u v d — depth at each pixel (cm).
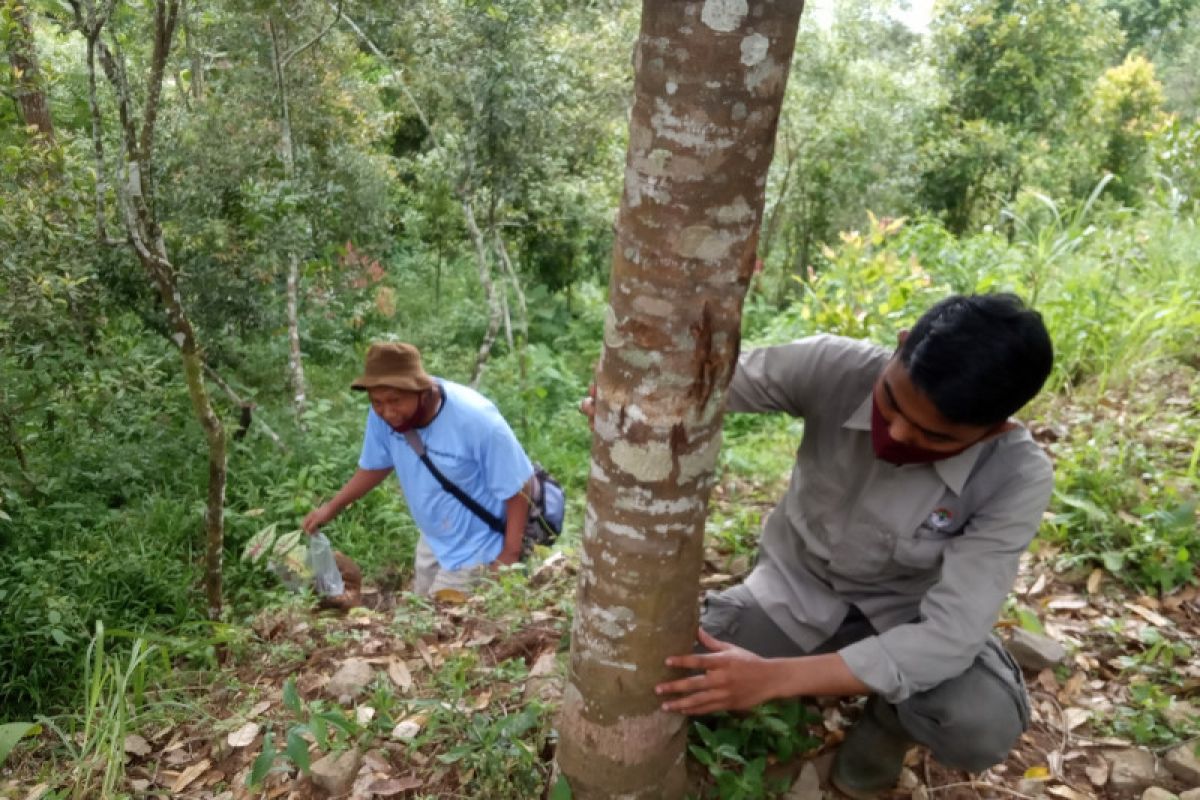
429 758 238
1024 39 1543
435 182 977
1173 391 511
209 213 635
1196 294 609
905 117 1254
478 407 373
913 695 203
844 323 598
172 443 584
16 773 261
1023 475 194
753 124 139
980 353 158
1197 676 285
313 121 766
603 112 857
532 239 1034
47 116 610
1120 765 245
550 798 204
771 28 133
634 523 169
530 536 395
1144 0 2509
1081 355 550
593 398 221
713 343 155
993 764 213
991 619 189
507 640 291
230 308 696
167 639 324
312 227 691
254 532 503
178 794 240
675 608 180
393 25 740
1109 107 1672
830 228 1216
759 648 243
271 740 211
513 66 715
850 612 234
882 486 206
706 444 165
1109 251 698
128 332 672
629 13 850
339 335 920
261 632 330
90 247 513
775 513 251
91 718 251
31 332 503
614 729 190
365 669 278
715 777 223
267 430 633
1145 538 348
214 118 643
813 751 242
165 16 303
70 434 543
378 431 384
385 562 516
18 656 349
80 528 481
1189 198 843
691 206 144
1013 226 1298
